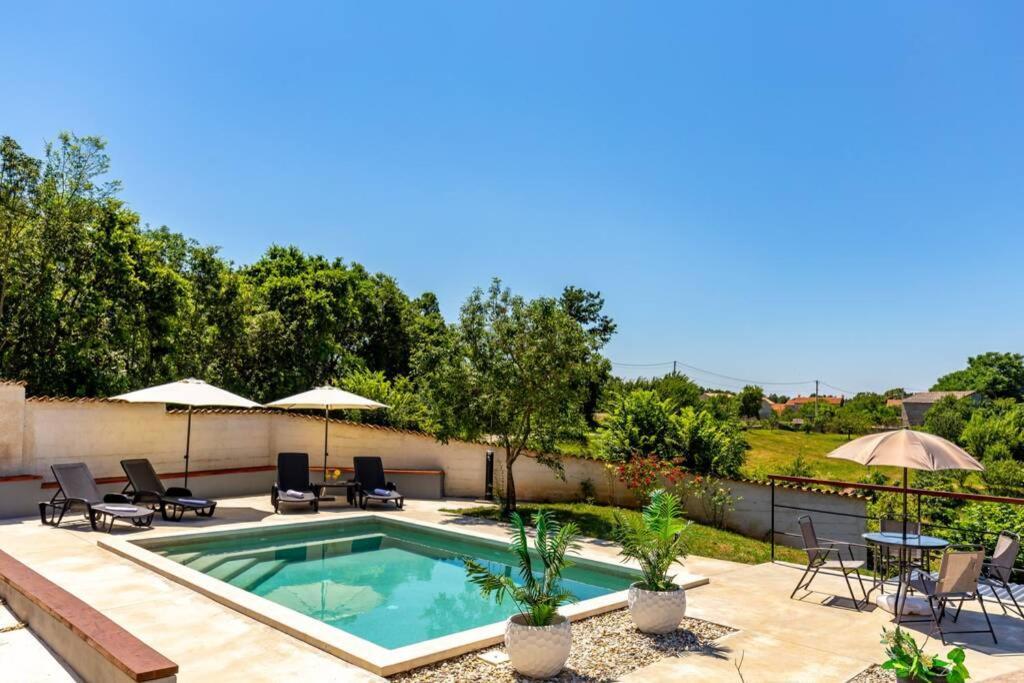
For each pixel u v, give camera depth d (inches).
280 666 211.9
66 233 773.9
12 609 253.8
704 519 547.2
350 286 1435.8
